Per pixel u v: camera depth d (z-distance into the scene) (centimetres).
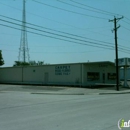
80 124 888
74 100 1970
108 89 3566
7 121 987
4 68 5512
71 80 4216
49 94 2727
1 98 2141
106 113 1163
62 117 1063
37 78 4806
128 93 3036
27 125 887
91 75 4184
